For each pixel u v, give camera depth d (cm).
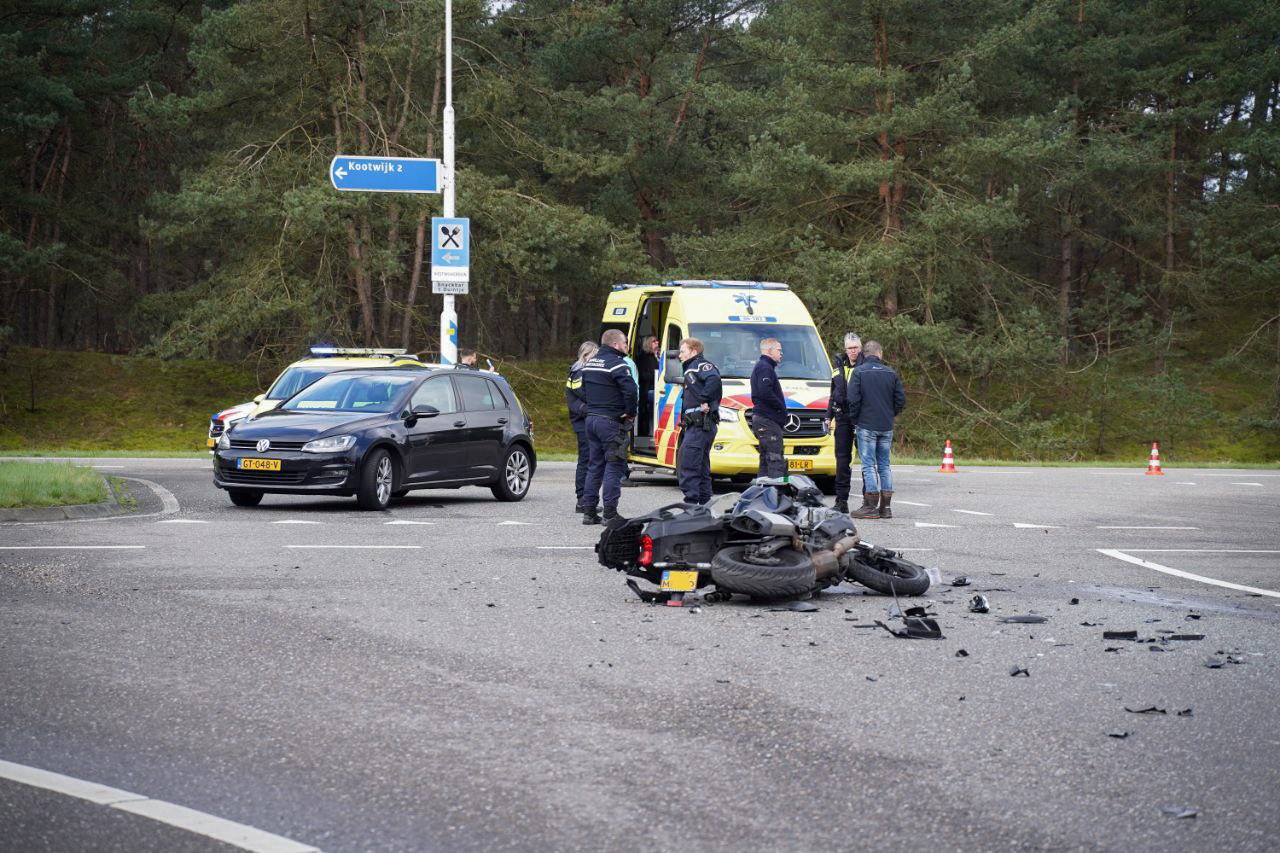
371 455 1634
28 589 987
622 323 2241
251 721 621
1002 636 855
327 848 455
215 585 1020
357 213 4081
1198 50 5297
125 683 694
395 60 4388
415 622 877
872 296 4031
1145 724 632
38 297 5894
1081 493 2092
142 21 5006
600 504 1683
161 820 480
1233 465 3341
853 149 4350
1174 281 5303
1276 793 525
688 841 465
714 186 5166
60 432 4550
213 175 4184
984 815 495
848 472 1691
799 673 738
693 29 5356
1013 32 4150
